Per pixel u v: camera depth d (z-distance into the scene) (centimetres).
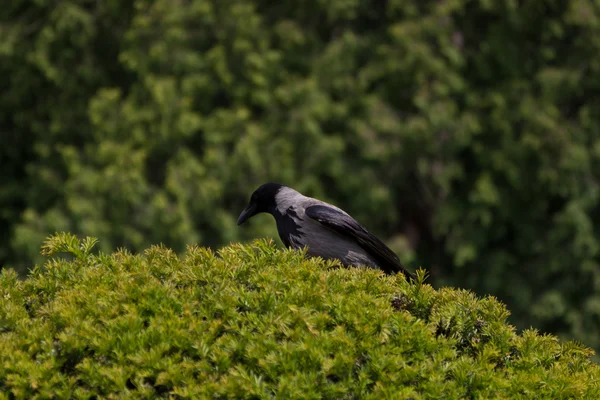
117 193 1666
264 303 471
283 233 774
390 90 1769
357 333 460
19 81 1789
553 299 1773
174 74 1730
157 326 452
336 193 1788
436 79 1742
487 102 1781
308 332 456
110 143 1670
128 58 1717
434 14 1734
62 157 1789
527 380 469
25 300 505
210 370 439
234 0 1734
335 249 746
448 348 470
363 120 1731
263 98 1691
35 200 1777
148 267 514
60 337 446
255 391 428
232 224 1681
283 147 1683
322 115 1697
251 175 1695
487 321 514
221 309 465
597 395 484
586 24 1788
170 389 437
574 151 1753
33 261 1677
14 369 438
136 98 1725
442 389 447
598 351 1764
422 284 524
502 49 1786
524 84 1780
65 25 1730
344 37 1734
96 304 470
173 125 1675
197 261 521
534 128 1764
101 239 1659
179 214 1645
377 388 439
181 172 1661
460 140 1738
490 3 1744
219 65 1680
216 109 1753
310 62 1747
